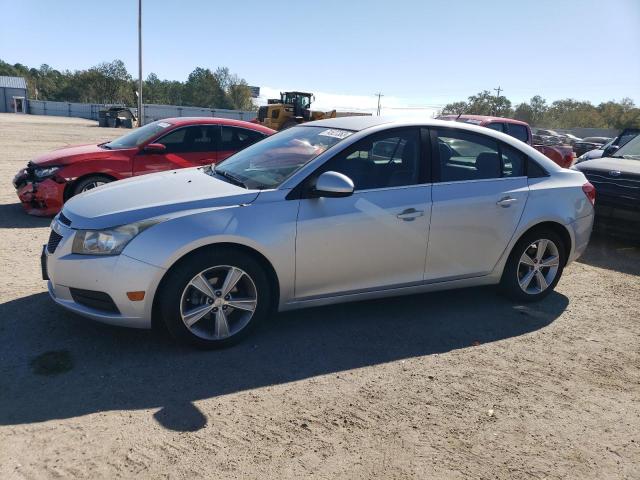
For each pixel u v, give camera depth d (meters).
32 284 4.66
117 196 3.79
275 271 3.68
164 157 7.55
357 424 2.92
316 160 3.85
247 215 3.57
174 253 3.36
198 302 3.58
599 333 4.37
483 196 4.36
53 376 3.21
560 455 2.78
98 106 68.81
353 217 3.85
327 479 2.47
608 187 6.95
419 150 4.21
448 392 3.32
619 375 3.68
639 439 2.96
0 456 2.48
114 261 3.33
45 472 2.40
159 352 3.58
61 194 7.05
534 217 4.59
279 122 30.91
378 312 4.52
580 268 6.27
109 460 2.51
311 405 3.08
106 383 3.17
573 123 101.94
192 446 2.65
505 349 3.98
